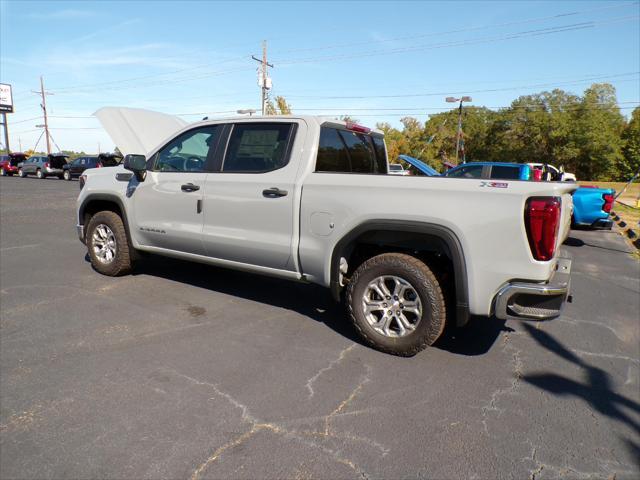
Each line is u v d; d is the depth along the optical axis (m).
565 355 3.81
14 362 3.31
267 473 2.24
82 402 2.81
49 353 3.47
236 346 3.71
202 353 3.56
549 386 3.25
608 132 57.69
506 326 4.45
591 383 3.32
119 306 4.55
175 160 4.84
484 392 3.12
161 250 5.05
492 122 66.12
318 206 3.79
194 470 2.25
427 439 2.56
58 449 2.38
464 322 3.35
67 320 4.14
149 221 4.99
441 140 58.25
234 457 2.35
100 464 2.27
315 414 2.77
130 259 5.39
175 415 2.71
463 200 3.22
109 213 5.40
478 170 12.16
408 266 3.46
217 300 4.84
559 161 59.88
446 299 3.62
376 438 2.56
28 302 4.60
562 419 2.83
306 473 2.26
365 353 3.67
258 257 4.23
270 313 4.51
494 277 3.19
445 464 2.36
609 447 2.56
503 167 11.85
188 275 5.73
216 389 3.02
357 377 3.26
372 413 2.81
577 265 7.64
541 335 4.25
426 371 3.40
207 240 4.50
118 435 2.50
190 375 3.20
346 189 3.65
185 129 4.78
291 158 4.03
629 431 2.72
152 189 4.91
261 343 3.79
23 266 6.06
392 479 2.24
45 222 10.21
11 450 2.36
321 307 4.74
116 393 2.93
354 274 3.71
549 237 3.02
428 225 3.33
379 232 3.70
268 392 3.01
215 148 4.51
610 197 9.81
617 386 3.29
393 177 3.50
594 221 9.99
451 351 3.80
